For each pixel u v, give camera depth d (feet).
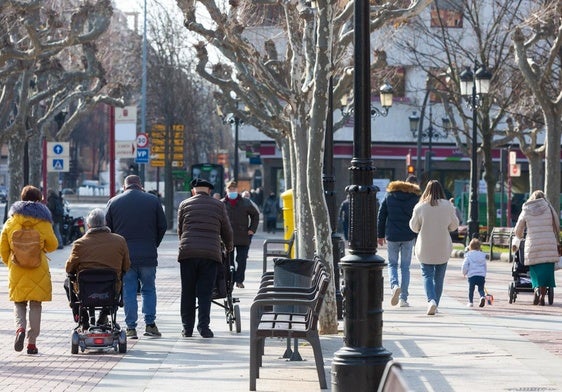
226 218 62.64
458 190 213.66
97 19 113.29
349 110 150.30
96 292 55.06
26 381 46.52
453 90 176.65
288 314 49.93
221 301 83.30
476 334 61.36
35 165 167.73
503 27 176.86
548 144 125.29
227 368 50.01
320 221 59.88
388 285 97.81
